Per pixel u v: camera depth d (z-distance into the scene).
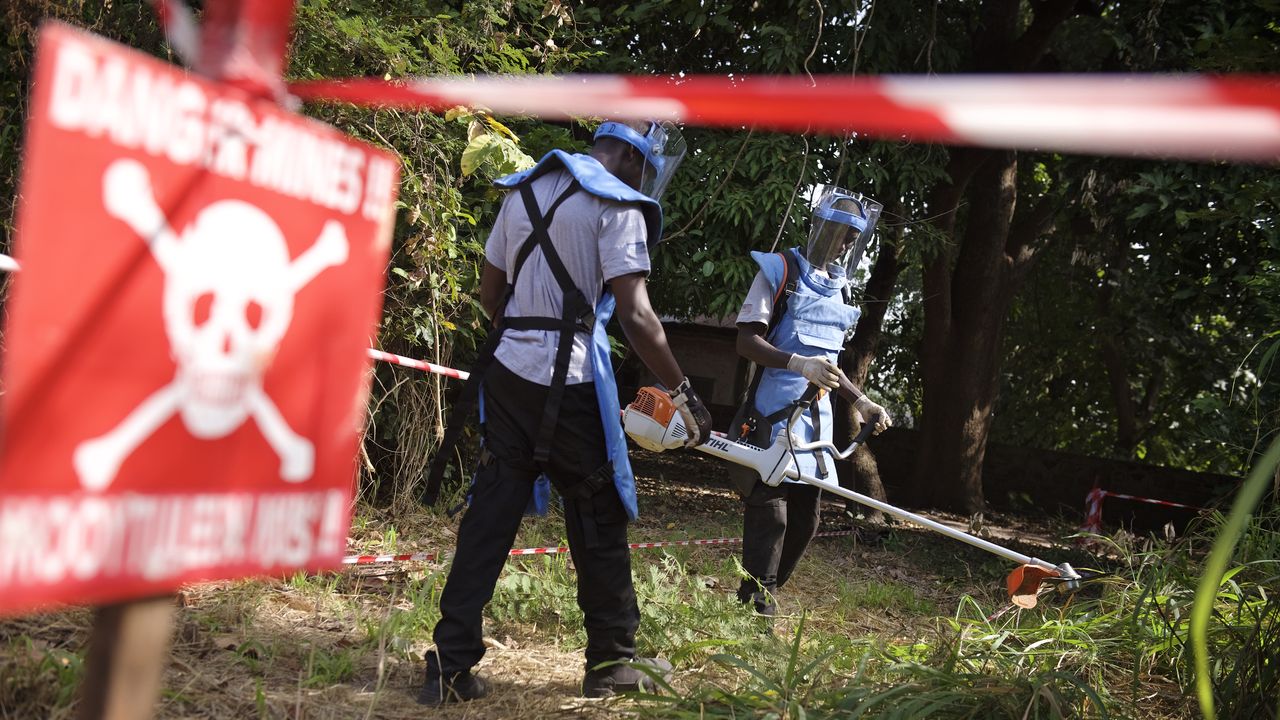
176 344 0.82
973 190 12.27
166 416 0.81
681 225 8.71
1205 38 2.86
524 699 3.01
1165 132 0.61
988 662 3.49
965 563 7.27
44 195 0.73
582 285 3.06
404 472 6.12
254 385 0.87
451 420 3.14
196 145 0.82
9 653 2.40
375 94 1.17
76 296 0.75
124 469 0.79
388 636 3.32
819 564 6.71
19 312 0.72
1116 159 10.02
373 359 5.74
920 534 9.17
